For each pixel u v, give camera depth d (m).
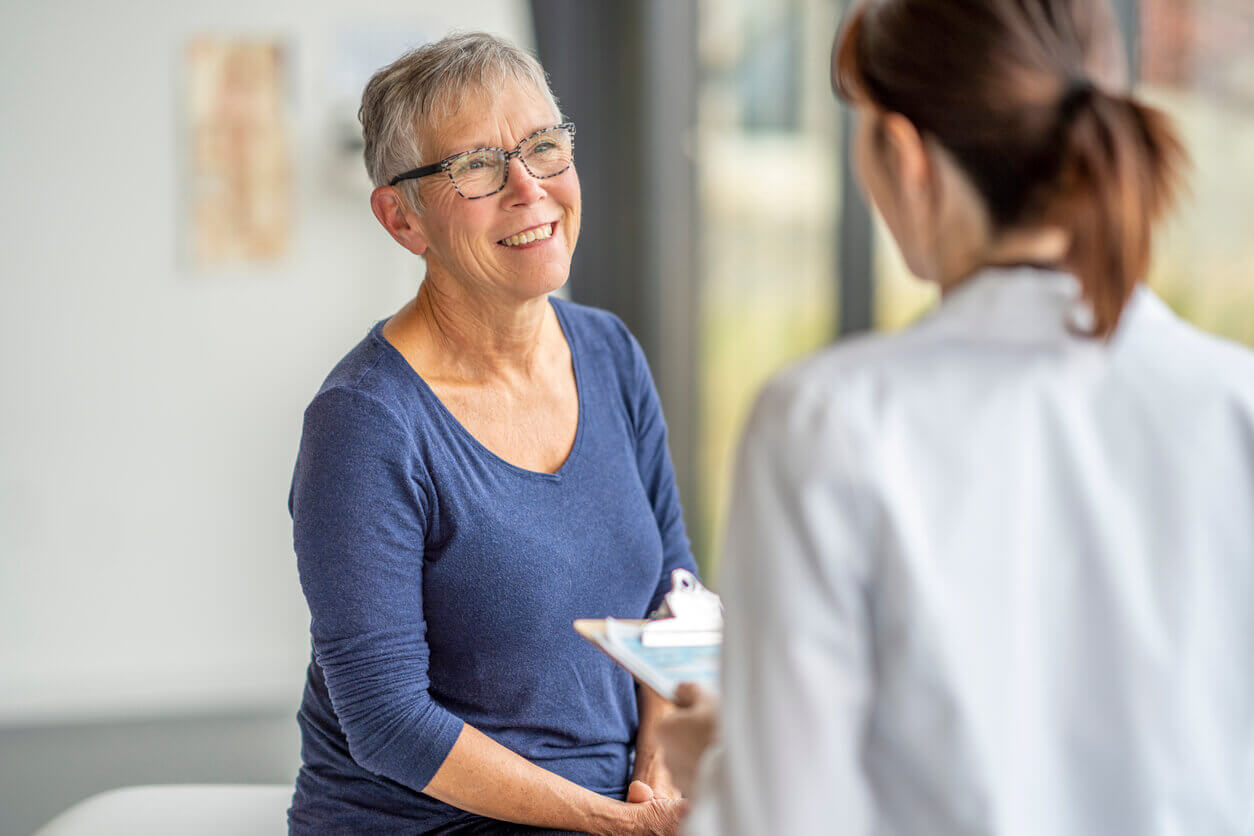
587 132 3.78
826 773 0.76
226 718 3.73
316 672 1.48
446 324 1.45
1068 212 0.80
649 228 3.83
